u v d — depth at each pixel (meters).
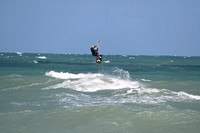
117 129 37.66
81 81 84.12
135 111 46.78
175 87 81.75
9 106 51.66
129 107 50.72
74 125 39.22
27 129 37.34
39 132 36.12
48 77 93.44
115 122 40.69
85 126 38.75
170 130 37.88
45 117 43.16
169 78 115.62
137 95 65.81
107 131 36.78
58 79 88.75
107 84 80.69
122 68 192.88
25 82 83.00
